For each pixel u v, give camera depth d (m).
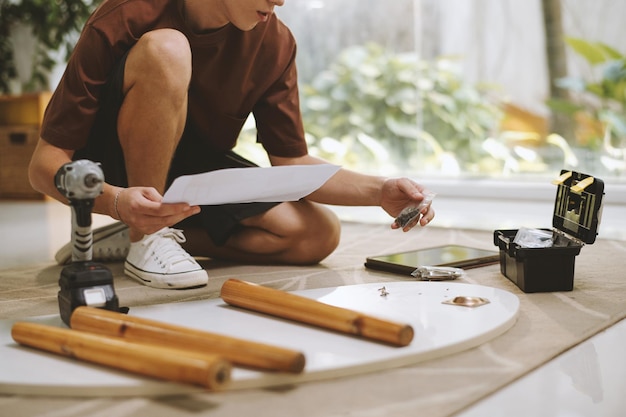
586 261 1.83
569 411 0.88
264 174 1.21
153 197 1.30
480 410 0.88
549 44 3.39
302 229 1.82
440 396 0.91
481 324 1.16
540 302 1.39
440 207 3.24
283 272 1.77
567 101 3.38
